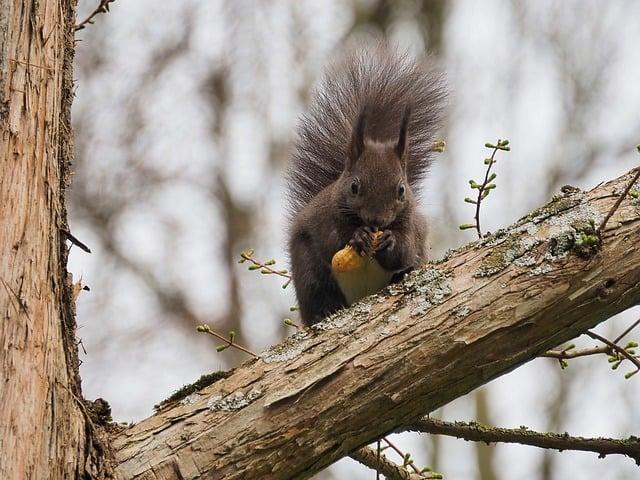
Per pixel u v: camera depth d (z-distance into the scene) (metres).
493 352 7.32
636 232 7.32
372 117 13.12
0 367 6.68
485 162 7.99
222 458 7.24
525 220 7.71
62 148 7.55
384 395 7.28
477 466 20.69
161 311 21.89
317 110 13.59
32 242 7.00
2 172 6.97
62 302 7.25
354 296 11.95
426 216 12.93
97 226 22.42
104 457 7.18
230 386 7.54
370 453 9.02
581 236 7.31
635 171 7.77
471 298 7.39
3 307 6.77
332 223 11.74
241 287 22.20
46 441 6.82
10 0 7.22
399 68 13.41
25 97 7.17
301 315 12.38
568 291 7.27
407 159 12.59
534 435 8.46
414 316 7.44
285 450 7.27
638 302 7.43
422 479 9.10
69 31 7.86
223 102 23.78
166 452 7.27
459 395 7.46
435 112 13.35
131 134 22.72
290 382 7.39
